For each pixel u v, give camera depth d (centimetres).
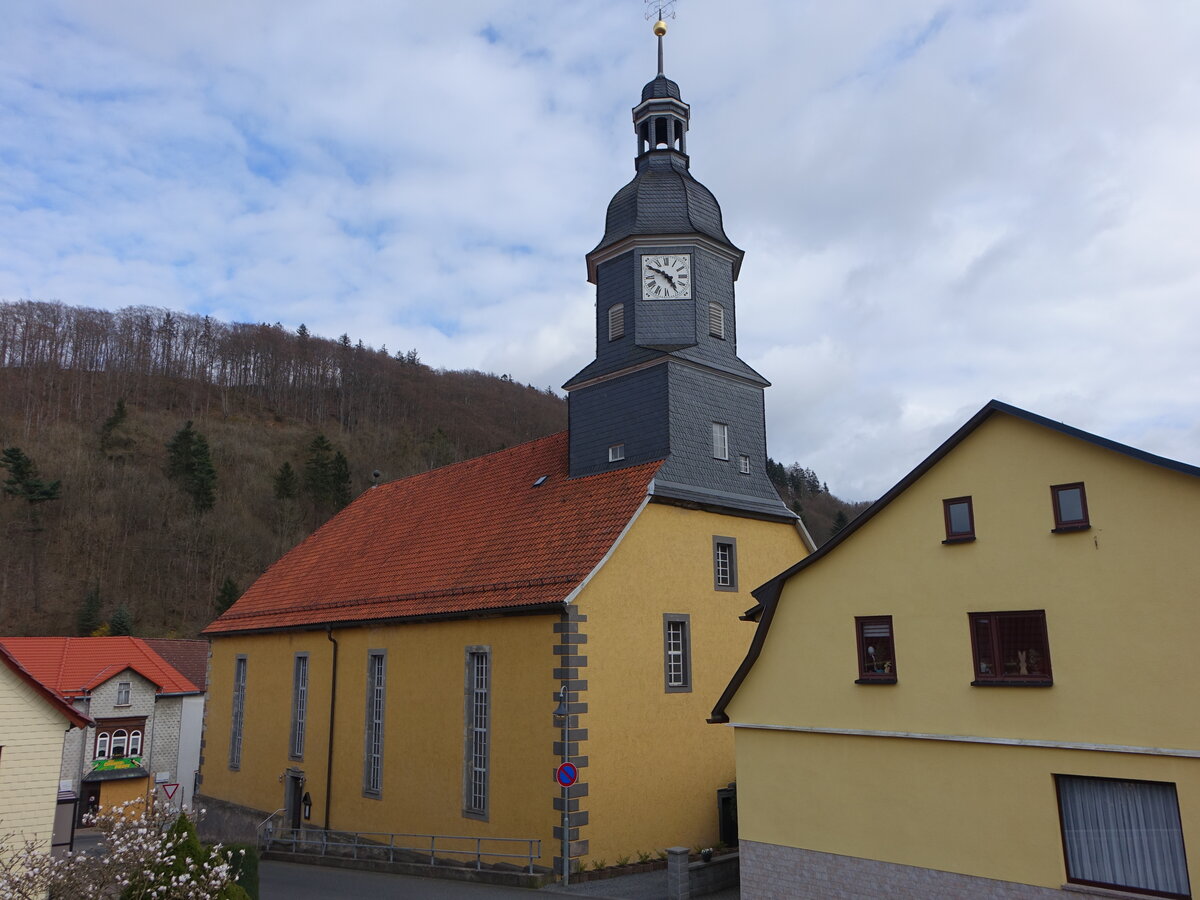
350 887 2008
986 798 1322
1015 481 1362
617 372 2619
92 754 4250
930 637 1423
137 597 7906
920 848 1384
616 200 2833
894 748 1440
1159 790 1173
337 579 3130
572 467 2723
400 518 3284
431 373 15288
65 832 1938
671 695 2264
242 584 8406
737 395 2709
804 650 1586
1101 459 1275
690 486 2461
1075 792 1248
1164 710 1167
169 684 4575
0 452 9031
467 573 2500
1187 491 1186
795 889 1534
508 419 14500
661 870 2109
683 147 2912
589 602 2111
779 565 2706
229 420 11769
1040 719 1281
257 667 3262
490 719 2219
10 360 11238
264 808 3056
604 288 2784
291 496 9694
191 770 4541
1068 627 1274
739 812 1641
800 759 1562
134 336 12444
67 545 8194
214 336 13250
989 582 1367
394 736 2517
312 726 2878
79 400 10975
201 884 1261
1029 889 1259
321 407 12938
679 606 2347
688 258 2673
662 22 3003
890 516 1504
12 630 7031
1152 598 1198
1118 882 1189
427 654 2459
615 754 2092
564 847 1958
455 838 2239
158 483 9331
